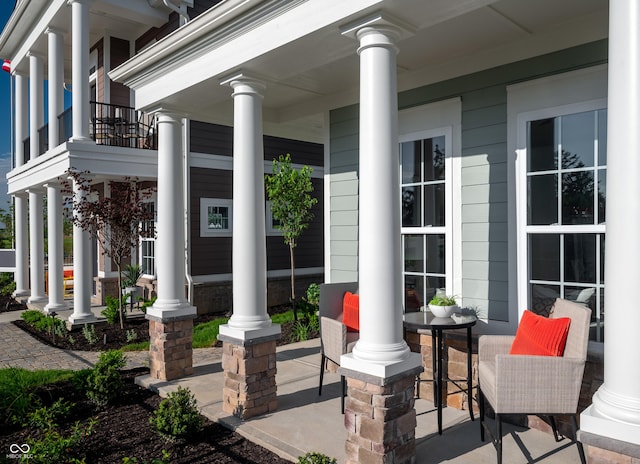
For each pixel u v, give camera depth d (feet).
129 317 28.09
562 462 10.21
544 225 12.73
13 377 16.01
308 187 28.27
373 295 9.85
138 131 32.27
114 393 14.73
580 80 12.04
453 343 13.61
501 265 13.57
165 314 16.48
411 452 10.13
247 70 13.01
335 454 10.87
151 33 31.78
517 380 9.68
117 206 25.17
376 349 9.78
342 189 18.62
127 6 28.60
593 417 7.23
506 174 13.50
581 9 11.51
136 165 27.50
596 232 11.71
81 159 25.79
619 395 7.16
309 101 19.88
